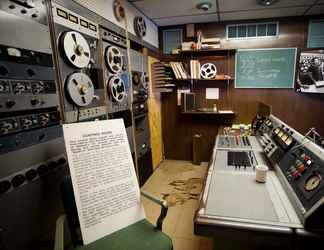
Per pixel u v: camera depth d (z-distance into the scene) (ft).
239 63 12.30
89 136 5.03
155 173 12.24
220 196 4.14
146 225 5.07
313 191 3.38
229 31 12.17
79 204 4.59
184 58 12.96
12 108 4.09
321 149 3.92
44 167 4.82
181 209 8.62
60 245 3.78
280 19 11.49
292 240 3.12
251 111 12.60
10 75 4.04
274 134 6.70
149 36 11.71
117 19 8.23
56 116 5.15
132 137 9.34
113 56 7.61
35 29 4.57
